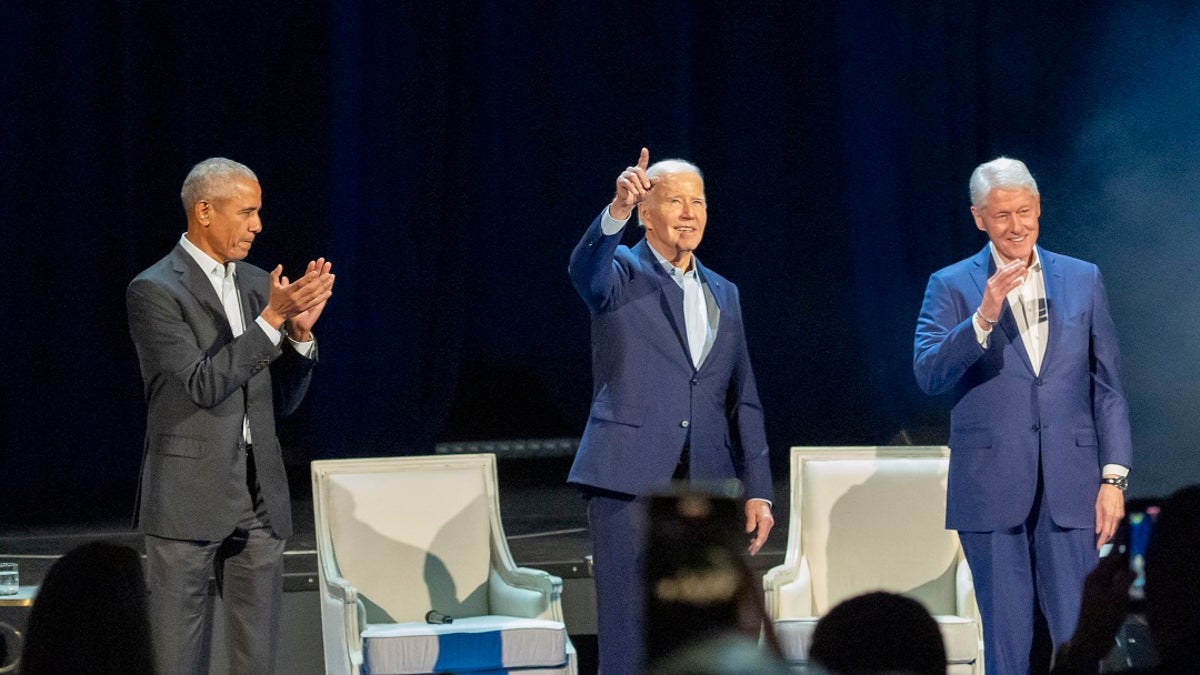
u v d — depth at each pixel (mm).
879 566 12805
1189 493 5902
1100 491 10695
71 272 18516
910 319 19797
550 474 19156
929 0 19547
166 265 10727
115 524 16328
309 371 11016
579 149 19484
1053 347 10805
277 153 18688
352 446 18625
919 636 5434
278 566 10969
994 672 10773
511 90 19391
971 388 10930
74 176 18469
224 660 12586
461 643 11219
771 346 20188
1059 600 10656
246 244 10750
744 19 19875
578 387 19891
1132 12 19406
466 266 19781
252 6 18469
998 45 19766
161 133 18531
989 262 11016
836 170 19984
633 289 10492
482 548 12602
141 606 6055
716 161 20125
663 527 5855
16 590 12281
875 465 12953
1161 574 5914
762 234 20031
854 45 19641
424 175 18828
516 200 19562
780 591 12312
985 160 19984
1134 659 9859
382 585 12305
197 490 10492
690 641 5699
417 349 18875
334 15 18344
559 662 11383
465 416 19984
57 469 18625
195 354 10352
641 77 19469
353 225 18547
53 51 18422
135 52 18234
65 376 18609
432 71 18766
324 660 12672
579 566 13570
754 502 10688
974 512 10789
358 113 18516
